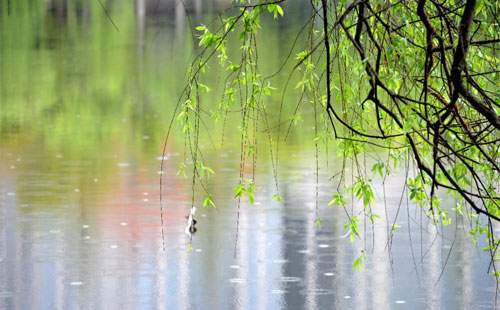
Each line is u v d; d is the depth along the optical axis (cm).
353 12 655
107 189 1894
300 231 1564
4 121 2850
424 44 651
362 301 1193
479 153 671
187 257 1400
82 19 6259
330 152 2317
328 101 598
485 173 680
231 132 2617
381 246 1460
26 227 1575
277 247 1459
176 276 1301
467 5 563
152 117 2922
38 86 3659
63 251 1426
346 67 657
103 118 2912
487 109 567
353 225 716
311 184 1941
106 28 5884
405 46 573
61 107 3150
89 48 4975
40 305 1175
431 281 1275
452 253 1406
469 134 598
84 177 2017
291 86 3428
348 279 1289
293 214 1686
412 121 553
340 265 1359
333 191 1873
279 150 2355
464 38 565
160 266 1350
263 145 2427
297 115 717
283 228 1584
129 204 1761
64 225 1589
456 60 566
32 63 4375
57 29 5869
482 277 1284
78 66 4266
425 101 580
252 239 1510
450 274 1303
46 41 5309
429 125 582
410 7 650
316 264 1361
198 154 2300
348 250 1441
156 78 3850
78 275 1305
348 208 1725
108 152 2333
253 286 1257
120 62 4391
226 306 1172
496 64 704
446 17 605
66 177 2016
